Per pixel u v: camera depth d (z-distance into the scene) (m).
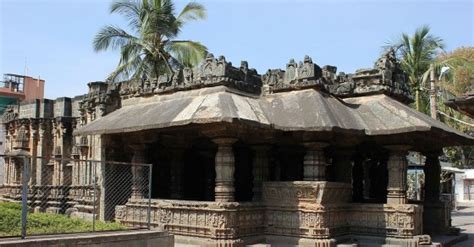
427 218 17.20
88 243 9.13
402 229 13.47
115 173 18.08
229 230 12.84
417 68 27.61
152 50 24.81
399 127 13.10
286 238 13.57
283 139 14.66
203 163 19.38
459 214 31.61
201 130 13.38
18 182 23.67
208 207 13.19
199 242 13.29
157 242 10.62
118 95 18.55
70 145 22.56
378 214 13.98
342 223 14.09
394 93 15.45
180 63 25.22
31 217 11.38
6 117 26.05
